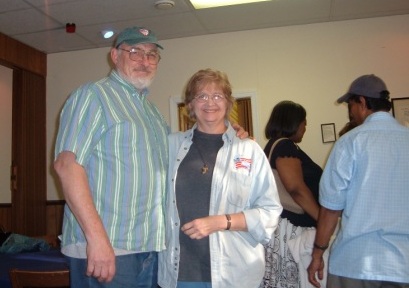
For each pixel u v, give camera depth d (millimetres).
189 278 1364
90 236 1106
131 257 1271
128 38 1431
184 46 4016
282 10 3451
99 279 1121
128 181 1252
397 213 1298
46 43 4000
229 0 3215
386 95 1479
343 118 3688
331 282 1407
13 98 3953
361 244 1312
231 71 3918
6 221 4035
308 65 3789
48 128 4258
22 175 3850
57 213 4141
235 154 1425
